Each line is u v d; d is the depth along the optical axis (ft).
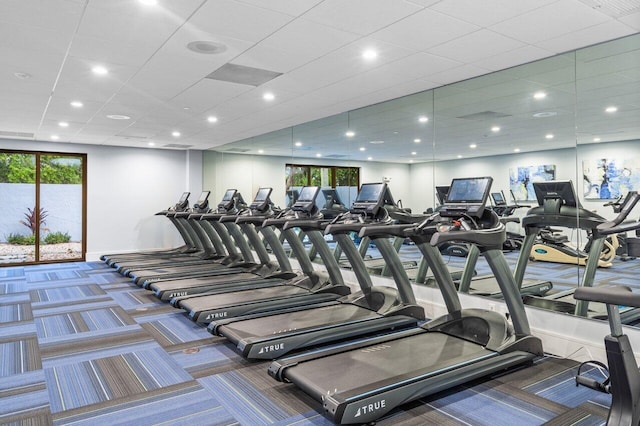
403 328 14.52
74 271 26.30
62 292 20.47
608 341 6.77
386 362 9.98
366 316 14.19
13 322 15.46
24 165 28.60
